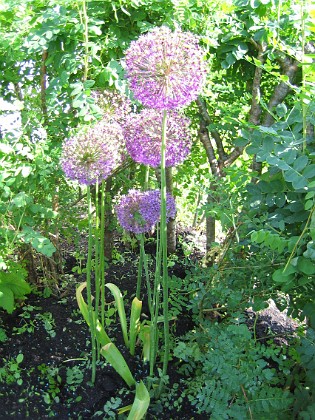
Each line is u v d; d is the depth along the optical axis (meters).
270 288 2.13
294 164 1.83
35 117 2.38
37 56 2.73
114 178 2.95
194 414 2.17
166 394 2.21
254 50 2.88
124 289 2.90
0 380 2.24
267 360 2.53
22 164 2.28
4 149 2.16
